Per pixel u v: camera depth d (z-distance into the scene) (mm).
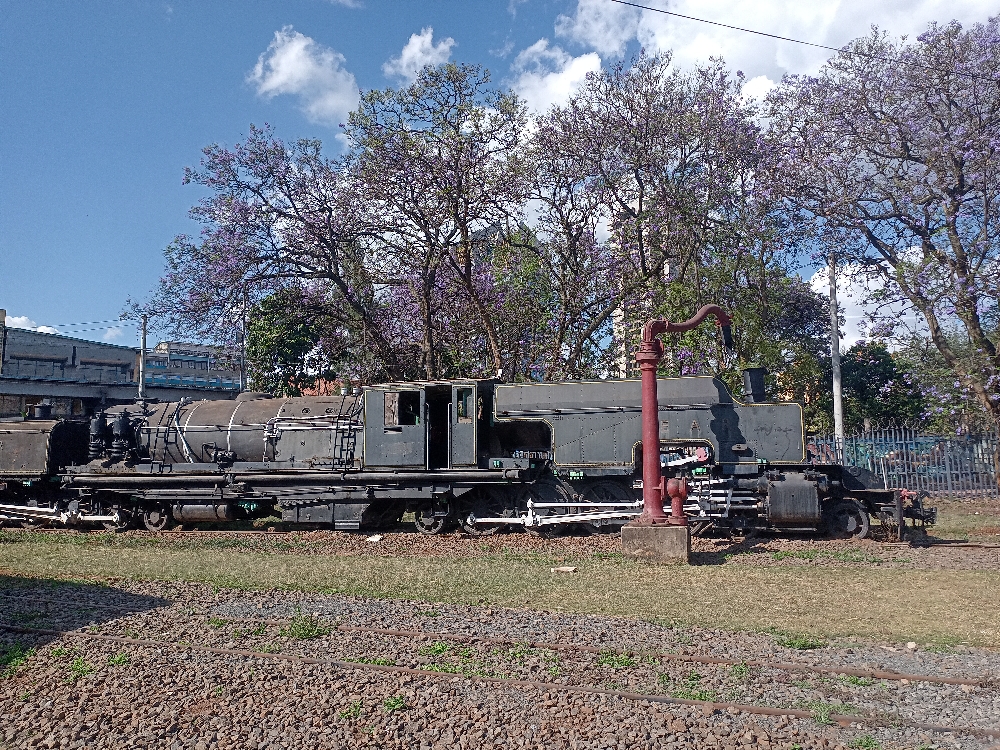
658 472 14102
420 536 17578
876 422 36250
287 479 18500
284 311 28734
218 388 52656
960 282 21703
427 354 26578
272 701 6758
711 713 6312
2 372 43844
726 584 11445
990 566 12750
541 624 9195
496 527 17781
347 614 9891
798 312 35781
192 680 7340
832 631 8680
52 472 20578
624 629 8898
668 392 17125
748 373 17109
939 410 23297
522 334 28984
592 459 17250
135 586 11844
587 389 17594
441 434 18766
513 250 28125
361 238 27203
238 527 20297
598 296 27422
